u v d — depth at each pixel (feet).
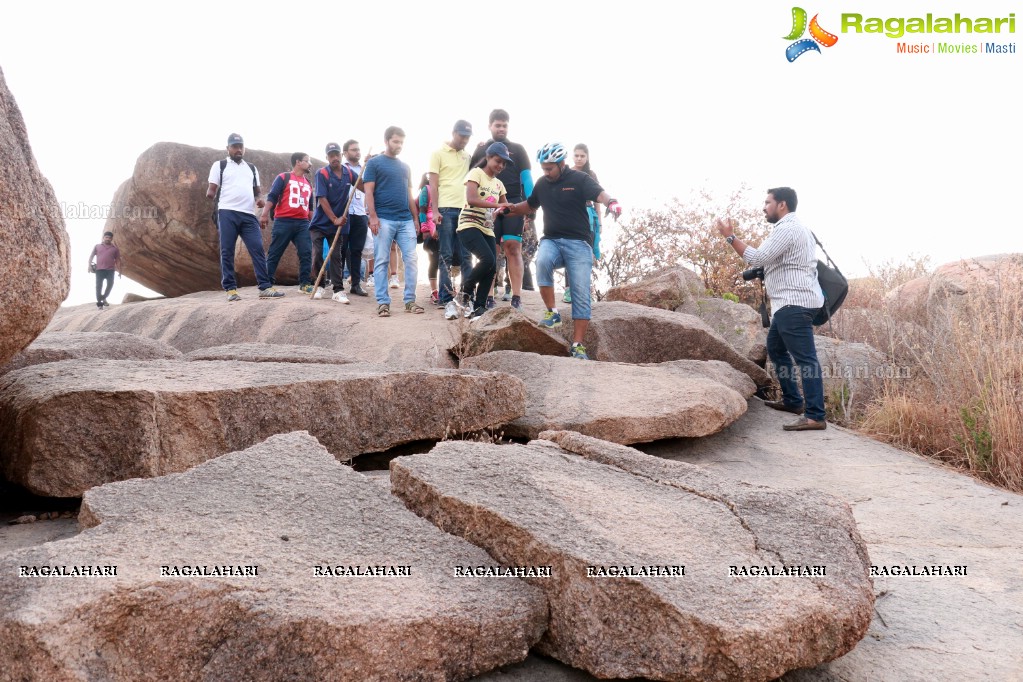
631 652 8.23
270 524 9.35
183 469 13.10
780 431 20.75
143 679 7.55
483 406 16.80
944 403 19.71
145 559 8.29
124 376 14.35
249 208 30.17
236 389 13.76
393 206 26.91
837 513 10.73
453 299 26.50
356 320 26.30
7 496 13.76
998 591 11.41
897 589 11.42
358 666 7.54
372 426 15.35
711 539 9.62
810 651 8.37
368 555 8.91
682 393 19.12
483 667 8.20
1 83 12.07
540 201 23.91
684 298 28.14
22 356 16.83
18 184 11.35
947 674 9.07
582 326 23.24
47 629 7.23
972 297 22.80
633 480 11.51
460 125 27.55
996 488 16.51
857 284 35.42
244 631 7.70
